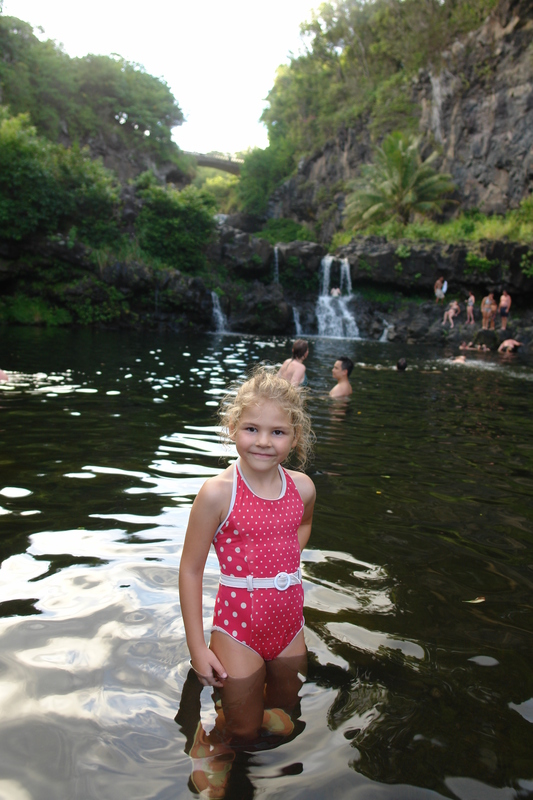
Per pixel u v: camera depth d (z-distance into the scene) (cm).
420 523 345
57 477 398
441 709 176
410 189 3303
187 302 2386
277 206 5366
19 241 2259
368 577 269
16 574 253
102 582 248
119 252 2417
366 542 311
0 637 204
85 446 483
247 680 186
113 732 160
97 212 2433
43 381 840
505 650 212
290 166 5456
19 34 4084
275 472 213
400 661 202
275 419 196
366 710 174
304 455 233
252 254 2736
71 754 151
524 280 2664
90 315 2269
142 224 2555
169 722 165
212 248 2712
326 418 675
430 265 2795
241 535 197
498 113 3186
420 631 223
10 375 877
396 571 277
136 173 4797
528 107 3020
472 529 338
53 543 288
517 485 435
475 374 1270
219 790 141
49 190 2267
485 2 3431
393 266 2816
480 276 2711
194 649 186
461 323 2533
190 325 2419
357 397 853
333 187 4612
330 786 143
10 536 296
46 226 2298
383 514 357
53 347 1385
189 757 152
